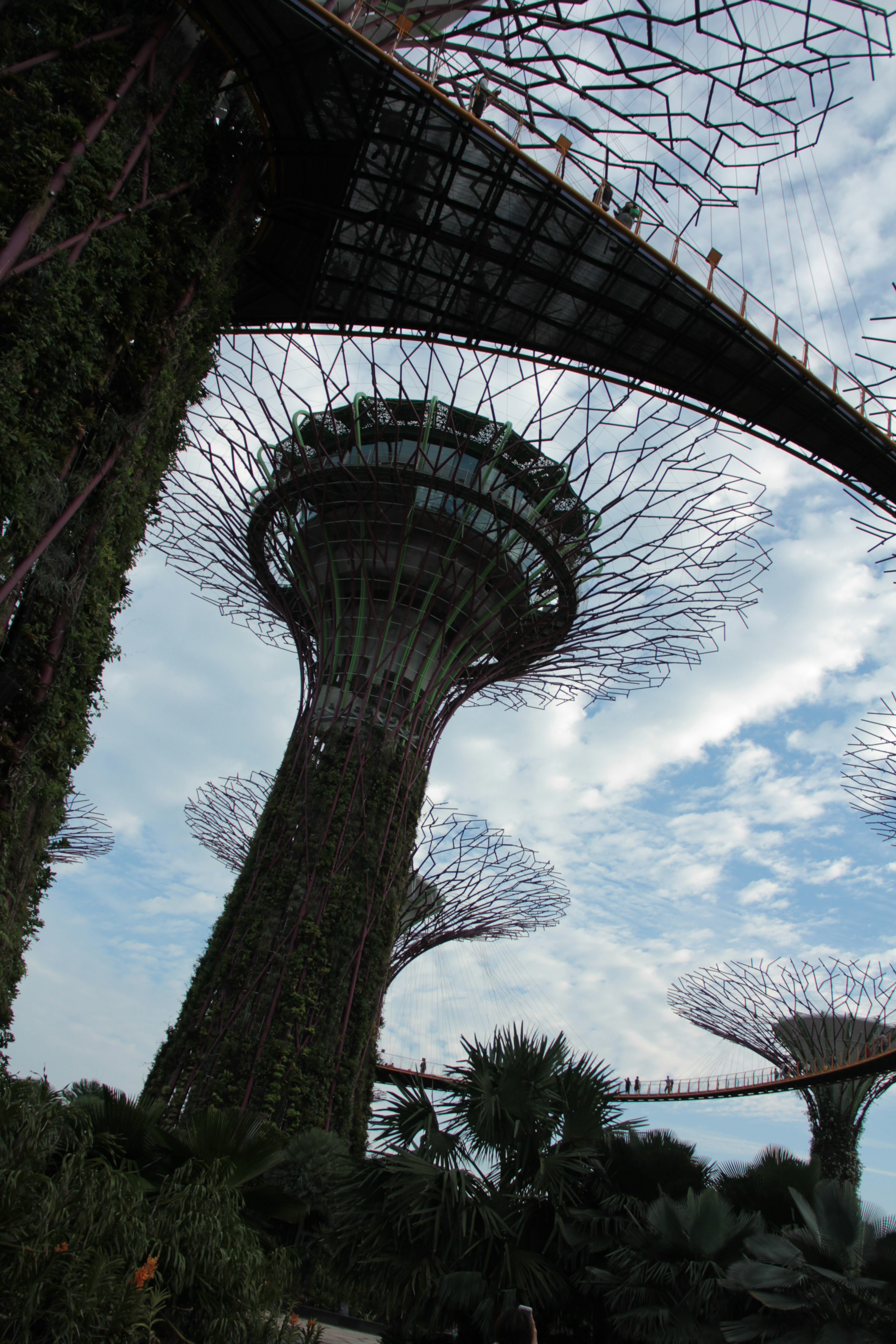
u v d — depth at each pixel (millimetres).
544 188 16391
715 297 18250
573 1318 10828
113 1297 5945
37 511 8789
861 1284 8898
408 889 25703
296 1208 10578
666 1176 11047
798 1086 39344
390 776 24078
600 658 25953
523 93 17922
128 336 10188
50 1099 7965
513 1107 11297
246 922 22422
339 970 21766
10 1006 8391
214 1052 20688
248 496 23688
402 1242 10203
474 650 26031
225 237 13492
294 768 24578
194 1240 7418
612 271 18234
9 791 8648
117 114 10641
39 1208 6098
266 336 21328
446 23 19609
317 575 26344
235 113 14953
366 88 14750
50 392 9031
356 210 17797
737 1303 9641
